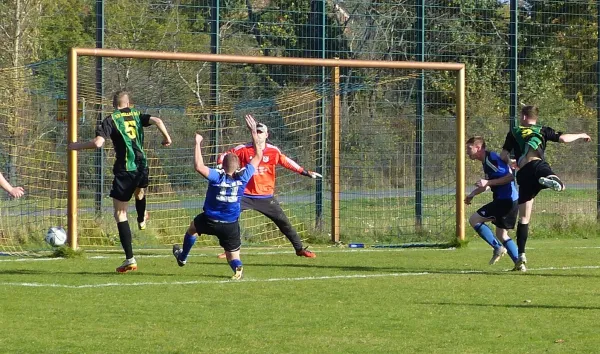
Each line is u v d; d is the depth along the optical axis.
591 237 38.72
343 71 39.81
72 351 14.83
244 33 38.81
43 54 41.84
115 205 25.17
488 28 40.31
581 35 41.09
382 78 39.16
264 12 38.91
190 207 35.59
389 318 17.91
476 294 21.16
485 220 26.50
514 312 18.66
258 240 34.84
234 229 23.59
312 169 36.47
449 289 22.00
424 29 39.84
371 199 37.75
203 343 15.49
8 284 22.31
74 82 29.20
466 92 39.84
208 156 35.97
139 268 26.11
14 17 42.59
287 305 19.42
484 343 15.58
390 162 38.06
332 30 40.25
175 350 14.95
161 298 20.27
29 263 27.31
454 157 38.53
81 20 38.75
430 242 35.97
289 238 29.02
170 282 22.97
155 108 35.91
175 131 36.09
